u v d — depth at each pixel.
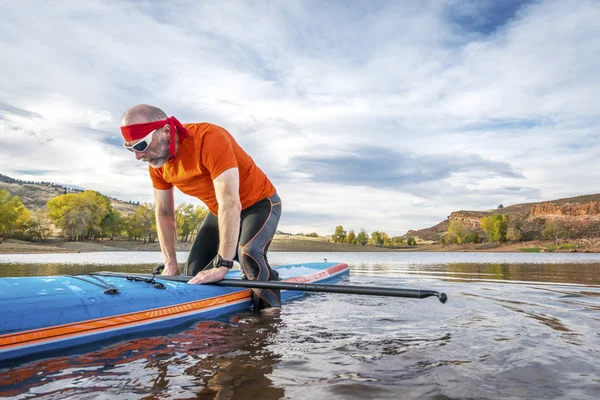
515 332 2.64
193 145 3.46
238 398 1.51
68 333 2.36
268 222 4.02
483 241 148.38
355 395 1.54
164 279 3.65
